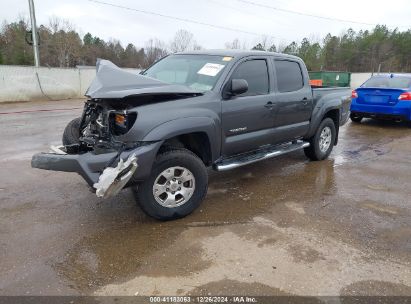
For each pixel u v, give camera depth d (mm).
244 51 5113
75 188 5066
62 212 4312
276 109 5297
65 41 57719
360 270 3246
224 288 2953
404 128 10750
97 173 3637
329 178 5859
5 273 3104
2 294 2844
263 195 5023
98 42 68062
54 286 2949
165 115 3857
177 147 4172
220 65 4754
